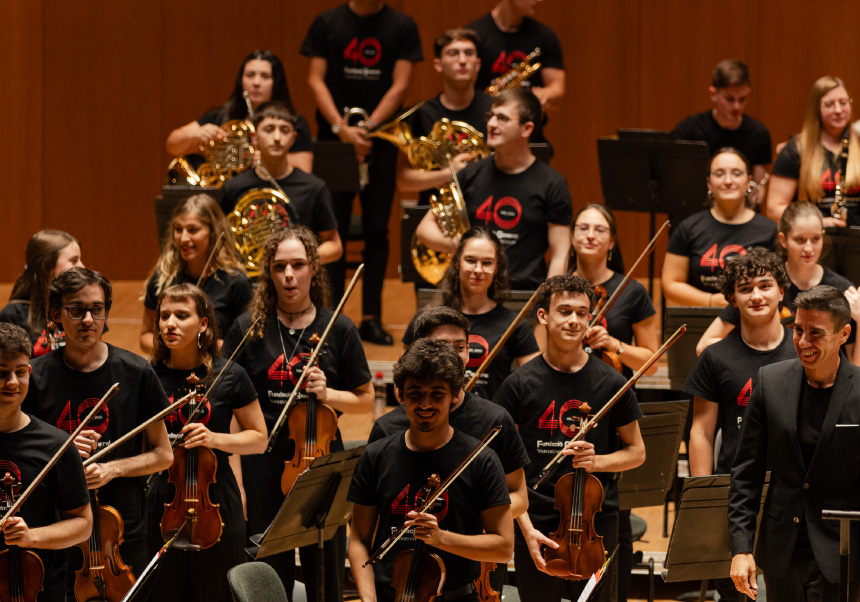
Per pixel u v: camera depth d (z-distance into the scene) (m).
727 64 22.81
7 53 30.22
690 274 17.98
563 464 13.08
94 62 30.69
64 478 10.94
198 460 12.95
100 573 12.17
